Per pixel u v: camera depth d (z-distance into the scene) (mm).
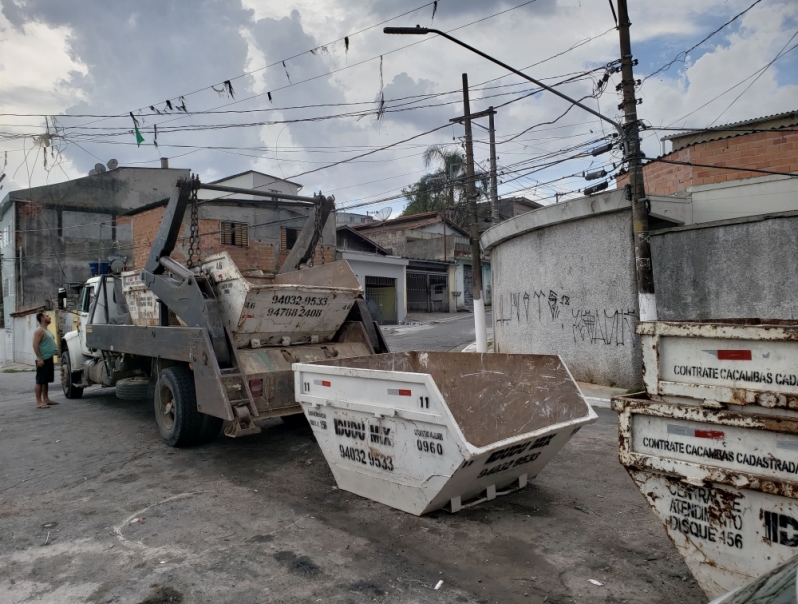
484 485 4902
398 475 4707
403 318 32281
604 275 11609
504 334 14914
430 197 43594
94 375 10242
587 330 11977
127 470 6285
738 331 3051
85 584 3770
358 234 34094
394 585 3688
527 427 5195
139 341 7746
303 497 5312
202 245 22625
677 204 11500
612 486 5547
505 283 14836
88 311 10570
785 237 9125
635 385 11062
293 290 6781
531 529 4527
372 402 4766
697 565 3217
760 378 2990
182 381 6934
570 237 12297
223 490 5551
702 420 3115
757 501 2945
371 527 4586
